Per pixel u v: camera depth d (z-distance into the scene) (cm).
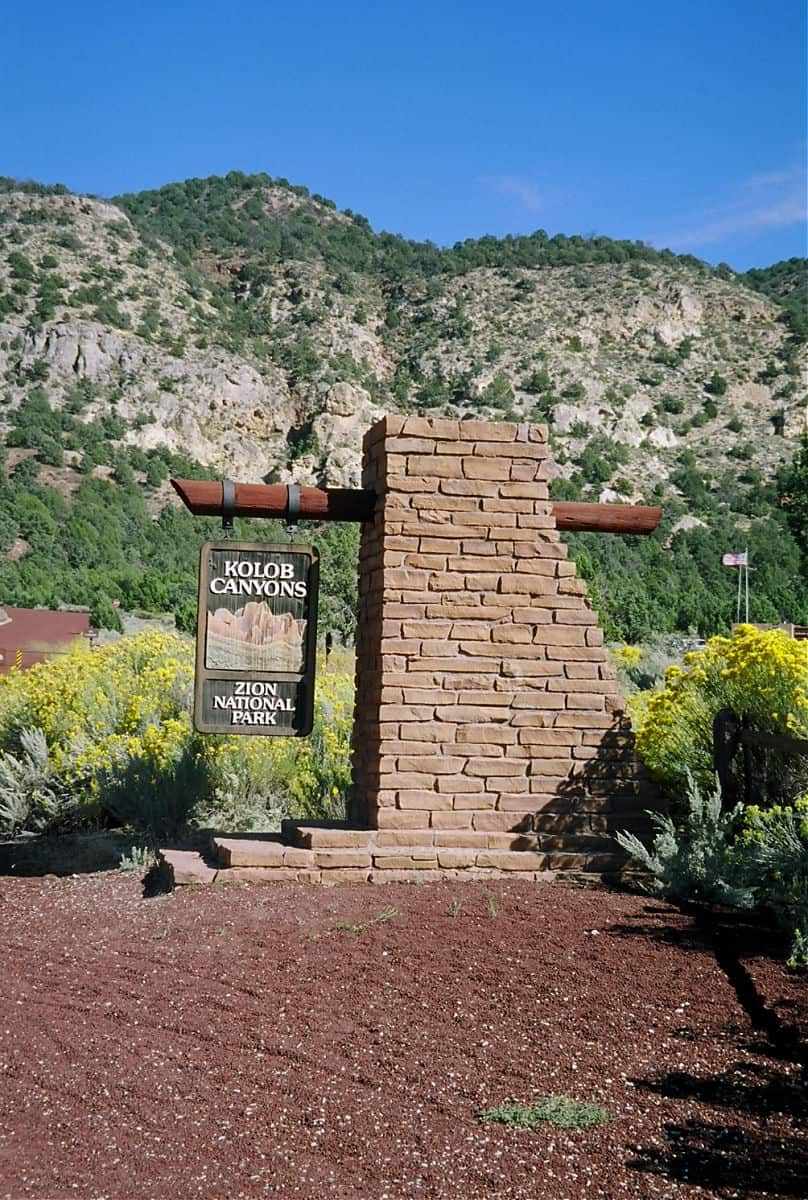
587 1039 540
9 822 1191
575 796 866
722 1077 496
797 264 18138
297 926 710
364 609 927
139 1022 580
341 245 16375
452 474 879
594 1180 416
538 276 15638
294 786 1147
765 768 812
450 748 859
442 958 643
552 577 881
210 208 17312
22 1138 460
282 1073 514
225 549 888
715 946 658
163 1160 438
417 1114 472
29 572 6281
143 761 1111
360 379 12600
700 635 5038
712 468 12100
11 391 10944
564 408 12344
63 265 12950
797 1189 403
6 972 671
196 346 12338
